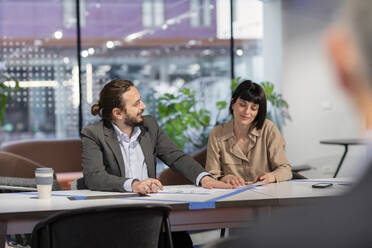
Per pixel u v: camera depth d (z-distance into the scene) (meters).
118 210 1.74
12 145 5.66
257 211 2.14
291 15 6.37
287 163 2.88
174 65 6.74
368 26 0.27
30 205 2.04
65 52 6.40
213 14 6.79
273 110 6.48
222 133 3.00
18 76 6.31
